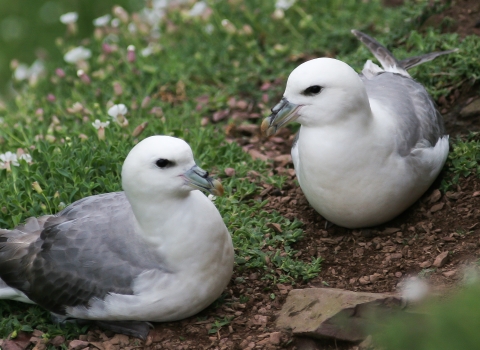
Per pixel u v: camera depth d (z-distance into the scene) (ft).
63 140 43.50
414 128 33.04
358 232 34.53
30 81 52.24
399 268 31.81
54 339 30.27
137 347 29.37
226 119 47.19
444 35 44.52
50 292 29.71
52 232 30.30
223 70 51.39
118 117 41.73
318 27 54.60
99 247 29.14
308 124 31.53
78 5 81.10
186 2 57.52
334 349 27.78
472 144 36.76
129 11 77.97
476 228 32.99
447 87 41.70
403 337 20.20
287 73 49.26
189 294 28.43
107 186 36.52
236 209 36.17
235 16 56.75
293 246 34.60
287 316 29.25
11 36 80.79
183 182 27.43
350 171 31.45
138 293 28.37
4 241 31.48
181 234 27.66
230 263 29.40
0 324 31.17
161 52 54.49
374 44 40.14
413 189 33.01
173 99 49.06
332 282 31.89
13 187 36.47
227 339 29.14
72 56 51.55
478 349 17.65
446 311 18.30
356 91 30.53
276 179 38.96
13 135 44.86
